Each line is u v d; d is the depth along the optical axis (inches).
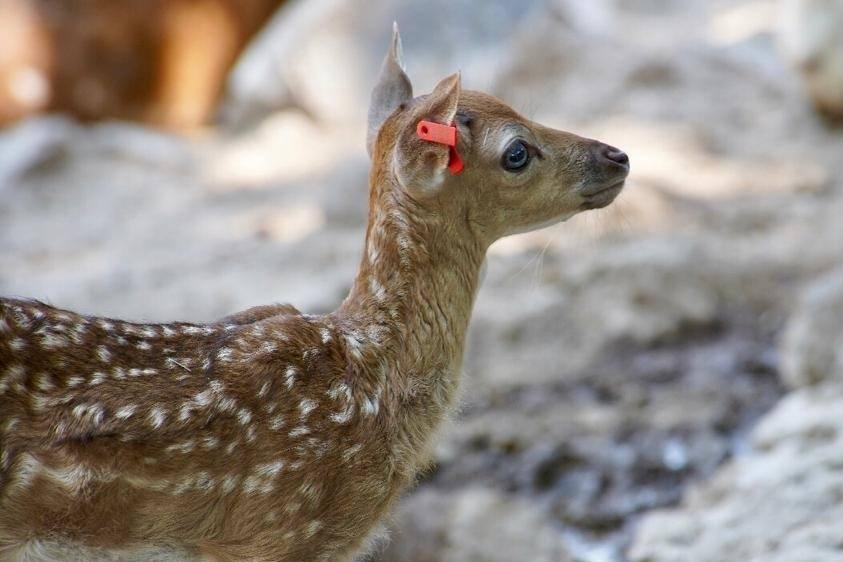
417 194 255.4
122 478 230.5
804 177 642.8
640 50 791.7
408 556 388.2
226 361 242.7
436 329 263.3
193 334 245.6
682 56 786.8
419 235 260.5
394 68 283.9
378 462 253.0
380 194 263.3
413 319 260.8
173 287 561.9
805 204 612.1
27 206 676.7
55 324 232.7
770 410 455.8
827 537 349.7
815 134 690.2
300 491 244.2
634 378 484.7
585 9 837.2
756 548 357.1
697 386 475.8
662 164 663.8
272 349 247.3
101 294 555.5
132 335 239.3
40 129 741.3
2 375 223.6
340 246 602.5
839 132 689.0
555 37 786.2
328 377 249.9
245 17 800.9
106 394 231.0
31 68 764.0
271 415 242.5
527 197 267.7
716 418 453.7
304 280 557.3
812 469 380.5
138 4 769.6
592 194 272.5
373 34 776.9
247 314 262.1
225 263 592.7
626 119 717.9
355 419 249.8
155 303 542.0
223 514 240.8
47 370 228.4
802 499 370.0
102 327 237.5
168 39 778.8
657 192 618.2
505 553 391.9
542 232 583.2
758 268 544.4
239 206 669.9
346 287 524.1
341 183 663.8
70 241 634.2
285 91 776.9
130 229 647.1
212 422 237.0
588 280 532.7
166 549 239.6
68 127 756.0
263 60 785.6
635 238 575.2
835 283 461.1
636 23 877.2
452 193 260.8
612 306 519.8
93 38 768.3
